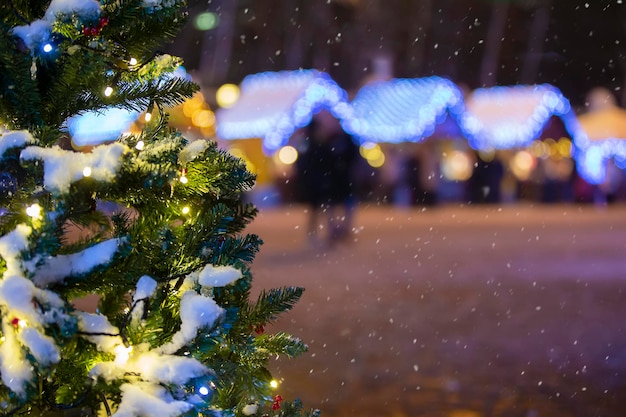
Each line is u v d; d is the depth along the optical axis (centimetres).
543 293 1186
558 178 3756
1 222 269
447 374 708
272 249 1828
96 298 952
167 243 271
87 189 249
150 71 291
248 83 3434
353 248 1852
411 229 2422
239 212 300
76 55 270
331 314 997
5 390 249
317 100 3216
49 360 229
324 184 1881
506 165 3706
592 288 1234
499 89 3562
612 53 4897
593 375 705
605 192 3722
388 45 4678
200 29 4119
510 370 723
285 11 4544
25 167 248
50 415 262
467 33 4816
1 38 259
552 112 3469
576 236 2177
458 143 3550
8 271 238
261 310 299
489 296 1159
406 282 1301
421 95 3275
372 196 3478
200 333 254
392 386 664
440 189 3559
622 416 591
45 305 236
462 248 1875
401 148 3475
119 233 272
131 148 271
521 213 3225
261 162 3341
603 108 3722
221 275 265
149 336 252
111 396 257
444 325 934
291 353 313
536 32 4884
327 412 593
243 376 302
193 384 254
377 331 892
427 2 4691
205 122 2848
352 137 1888
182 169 271
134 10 280
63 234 259
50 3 271
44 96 279
